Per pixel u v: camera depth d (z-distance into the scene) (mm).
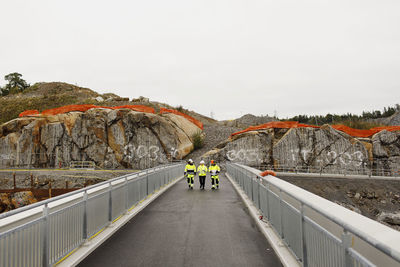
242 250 5617
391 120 88062
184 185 18188
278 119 79812
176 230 7164
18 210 3484
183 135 39188
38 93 88562
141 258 5168
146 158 34562
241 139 36156
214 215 8961
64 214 4895
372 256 2670
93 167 33094
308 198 4797
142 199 11102
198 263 4918
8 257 3408
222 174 29484
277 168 34719
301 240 4309
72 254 5137
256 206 9352
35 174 27656
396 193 27156
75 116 35156
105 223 7000
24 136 33594
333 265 3113
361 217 3434
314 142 35125
